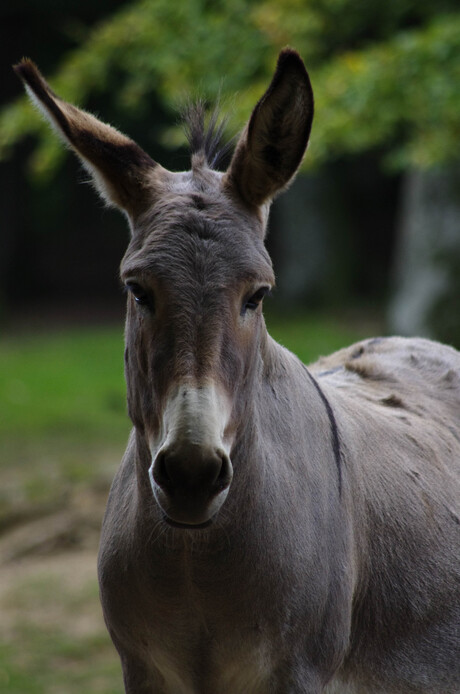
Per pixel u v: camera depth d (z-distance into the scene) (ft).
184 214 23.29
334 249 185.47
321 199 184.44
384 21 73.46
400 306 104.58
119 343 155.12
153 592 25.55
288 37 67.05
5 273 194.08
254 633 25.61
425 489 31.83
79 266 212.84
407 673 30.63
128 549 26.14
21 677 47.57
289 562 25.86
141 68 75.97
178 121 37.42
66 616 54.19
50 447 92.99
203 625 25.67
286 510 26.03
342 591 27.61
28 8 176.96
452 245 96.43
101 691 46.37
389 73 60.85
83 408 111.24
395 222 199.72
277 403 27.17
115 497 28.25
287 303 182.09
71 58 79.41
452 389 36.68
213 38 68.33
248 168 24.44
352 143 63.67
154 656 26.84
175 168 69.92
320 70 67.00
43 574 59.47
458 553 32.12
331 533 27.50
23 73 25.38
